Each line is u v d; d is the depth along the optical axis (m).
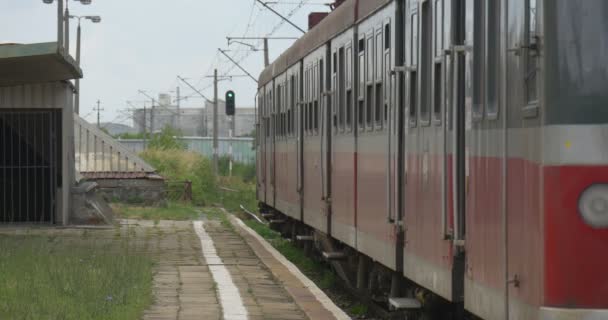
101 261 21.12
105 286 17.50
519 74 9.27
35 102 32.66
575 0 8.43
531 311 8.86
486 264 10.34
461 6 11.62
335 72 21.73
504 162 9.73
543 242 8.53
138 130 166.00
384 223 16.17
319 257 27.08
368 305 19.94
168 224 38.81
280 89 32.44
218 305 17.31
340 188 20.81
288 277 21.55
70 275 18.36
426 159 13.29
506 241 9.66
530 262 8.91
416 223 13.84
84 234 30.81
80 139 50.34
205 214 46.81
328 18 22.89
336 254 22.11
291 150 29.30
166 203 50.59
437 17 12.69
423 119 13.47
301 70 27.53
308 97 25.89
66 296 16.39
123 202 50.06
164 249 28.16
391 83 15.62
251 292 19.11
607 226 8.29
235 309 16.86
